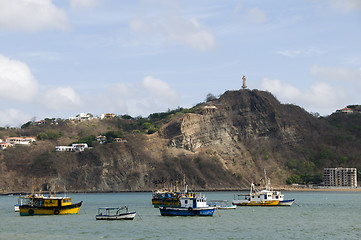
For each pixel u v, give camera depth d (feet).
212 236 359.87
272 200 640.58
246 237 355.97
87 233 374.22
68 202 510.99
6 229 398.01
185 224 423.64
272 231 386.32
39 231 386.52
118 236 360.69
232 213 528.63
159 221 442.91
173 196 613.52
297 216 502.79
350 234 370.73
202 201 498.28
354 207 638.94
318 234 370.73
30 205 496.64
